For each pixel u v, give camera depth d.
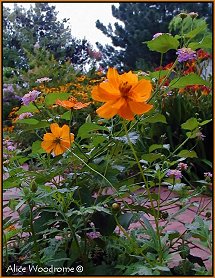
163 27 10.39
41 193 1.38
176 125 3.60
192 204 1.63
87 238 1.57
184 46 1.67
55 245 1.50
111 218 1.50
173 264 1.58
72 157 1.66
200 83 1.64
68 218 1.43
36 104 1.80
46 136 1.54
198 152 3.44
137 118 1.73
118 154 1.84
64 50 10.70
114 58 11.47
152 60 10.45
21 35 10.92
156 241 1.30
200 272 1.32
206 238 1.31
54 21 11.68
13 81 7.87
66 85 6.32
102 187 1.73
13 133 4.35
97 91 1.15
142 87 1.16
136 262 1.35
